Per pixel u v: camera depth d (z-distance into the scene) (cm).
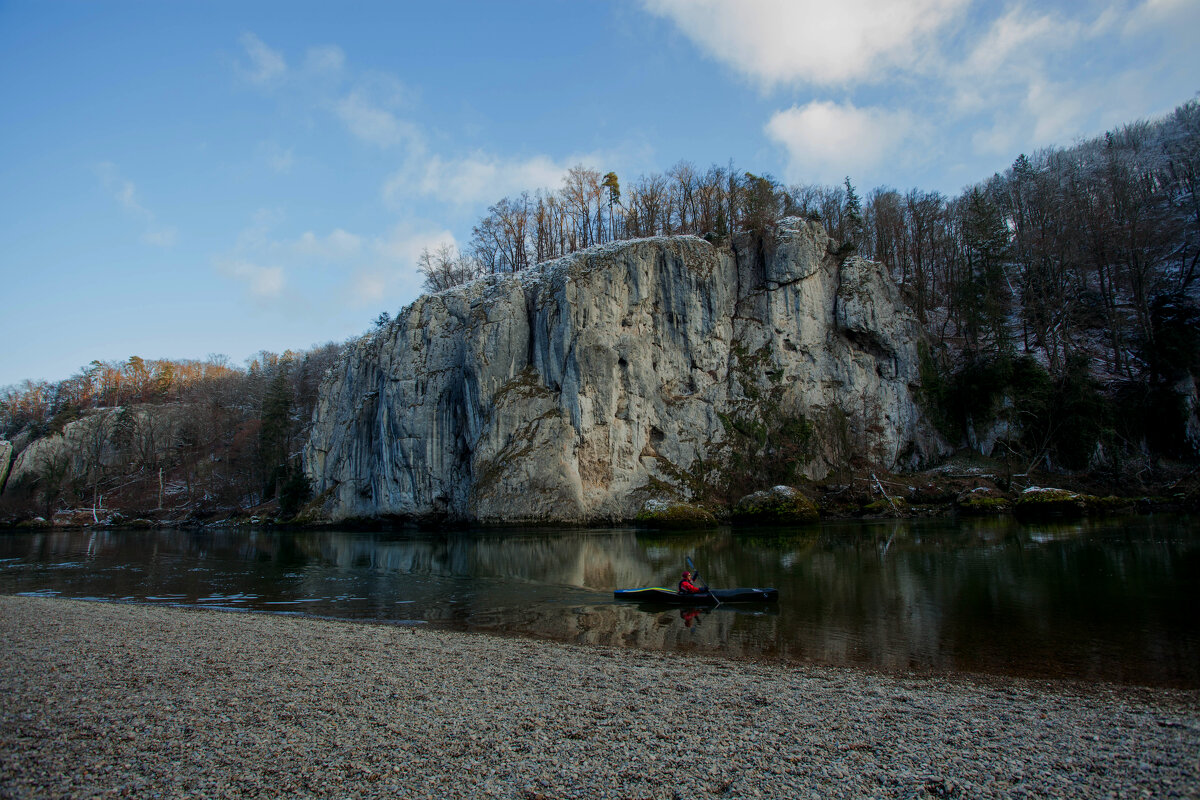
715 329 5600
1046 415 5050
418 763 773
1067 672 1162
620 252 5528
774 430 5362
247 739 852
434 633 1532
